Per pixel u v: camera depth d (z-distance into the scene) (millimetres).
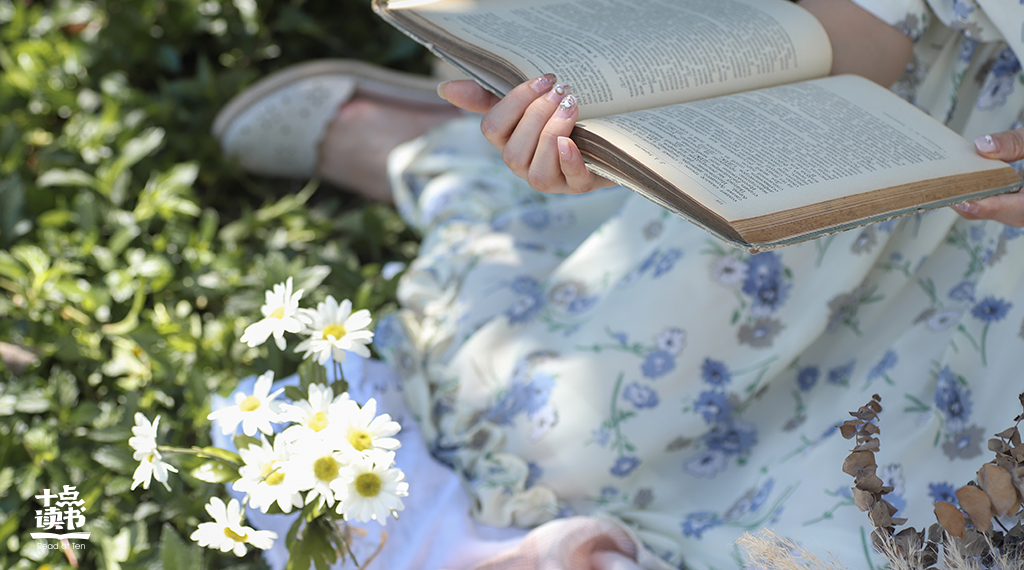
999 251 958
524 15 910
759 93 859
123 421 1229
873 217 719
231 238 1673
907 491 963
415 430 1179
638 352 1107
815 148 772
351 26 2047
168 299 1525
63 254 1489
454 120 1750
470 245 1434
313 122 1780
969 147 825
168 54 1879
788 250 1068
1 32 1886
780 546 794
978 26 939
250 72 1878
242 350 1374
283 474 748
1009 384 951
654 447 1118
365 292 1404
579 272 1248
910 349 1048
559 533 1031
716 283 1085
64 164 1657
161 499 1188
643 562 1063
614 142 729
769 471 1084
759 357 1094
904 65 1010
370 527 1043
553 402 1126
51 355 1370
